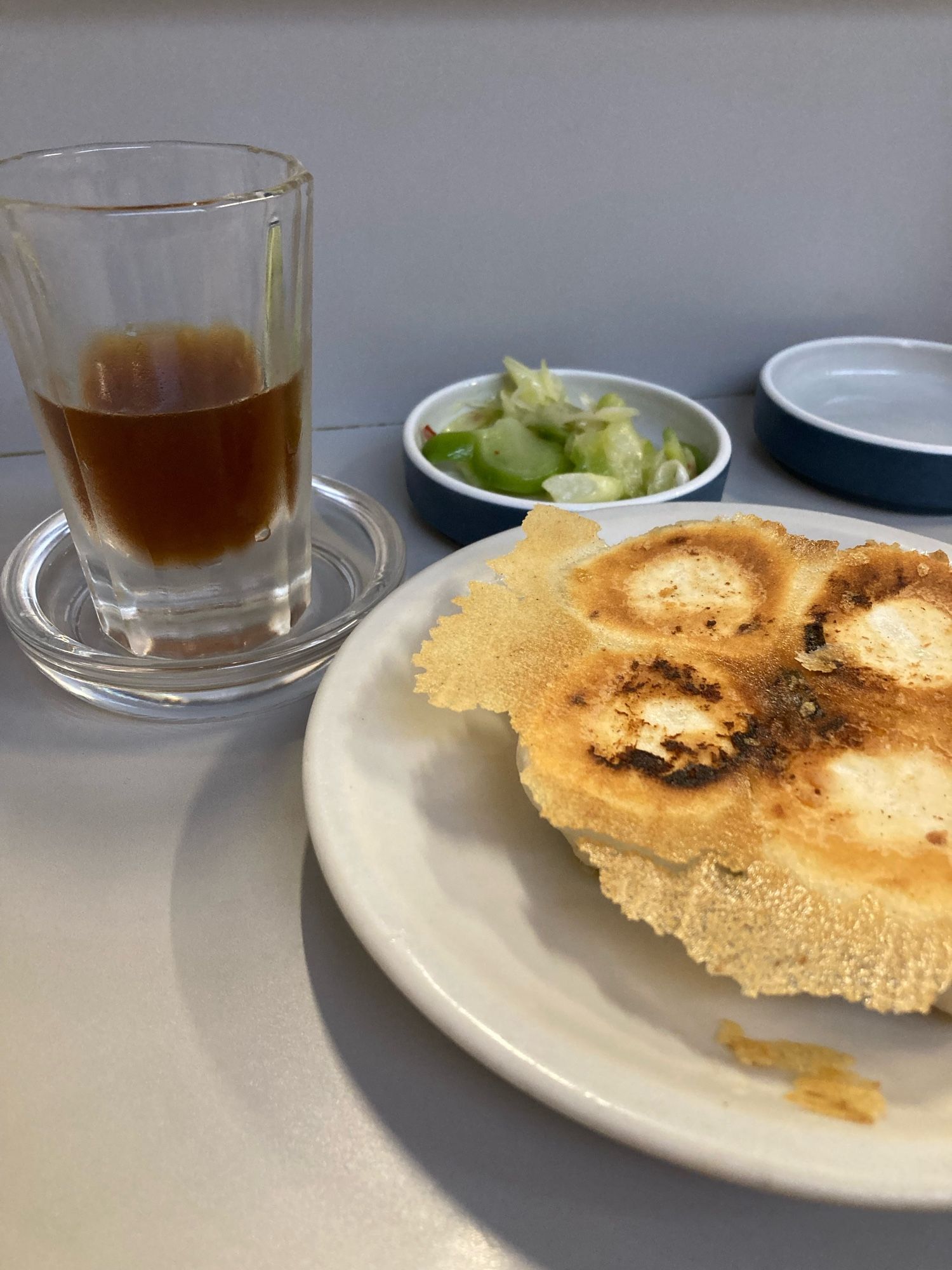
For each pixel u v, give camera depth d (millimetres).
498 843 151
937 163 323
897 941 122
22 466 288
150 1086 132
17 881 160
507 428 268
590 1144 127
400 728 163
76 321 167
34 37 232
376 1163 124
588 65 272
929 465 267
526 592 172
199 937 151
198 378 174
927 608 170
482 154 279
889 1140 105
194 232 163
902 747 143
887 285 350
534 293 313
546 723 146
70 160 184
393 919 126
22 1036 137
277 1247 116
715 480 245
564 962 133
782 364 326
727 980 133
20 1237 116
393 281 296
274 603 202
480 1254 117
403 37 253
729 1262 117
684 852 130
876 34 291
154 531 180
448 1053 137
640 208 305
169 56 241
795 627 166
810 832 132
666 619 167
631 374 345
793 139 305
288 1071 134
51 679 204
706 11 272
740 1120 107
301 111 258
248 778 181
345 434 321
